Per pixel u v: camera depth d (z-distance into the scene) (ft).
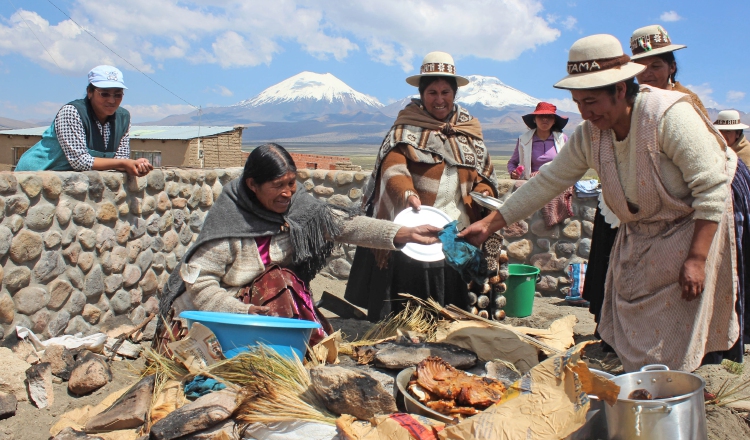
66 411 11.43
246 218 12.43
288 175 11.93
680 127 9.50
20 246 12.86
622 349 10.84
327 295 17.81
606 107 9.70
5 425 10.73
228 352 11.25
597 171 10.67
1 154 67.72
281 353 11.24
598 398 8.52
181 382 11.39
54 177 13.75
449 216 14.79
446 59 14.74
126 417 10.40
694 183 9.57
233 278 12.43
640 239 10.53
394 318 14.92
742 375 13.62
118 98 15.69
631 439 8.45
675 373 9.25
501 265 17.57
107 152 16.31
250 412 9.89
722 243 10.39
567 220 22.07
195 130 74.23
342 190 23.24
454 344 12.95
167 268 18.42
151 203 17.33
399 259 14.96
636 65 9.67
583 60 9.65
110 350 14.10
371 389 9.55
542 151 22.94
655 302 10.33
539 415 8.61
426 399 9.79
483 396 9.71
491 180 15.76
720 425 10.95
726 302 10.59
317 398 10.28
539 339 13.66
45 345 13.26
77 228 14.53
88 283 15.01
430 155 14.90
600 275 14.78
